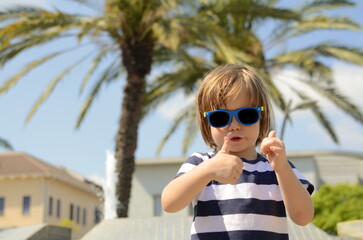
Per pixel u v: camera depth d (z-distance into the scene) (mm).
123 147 12773
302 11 16297
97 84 14828
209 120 1934
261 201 1927
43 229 6504
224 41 12047
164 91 16125
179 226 5199
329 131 16359
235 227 1885
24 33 11641
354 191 11766
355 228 6082
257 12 12781
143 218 5406
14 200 27344
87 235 5117
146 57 12961
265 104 2010
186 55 13445
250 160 2037
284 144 1831
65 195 30531
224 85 1943
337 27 14625
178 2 11820
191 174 1785
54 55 13008
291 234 4840
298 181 1860
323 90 15086
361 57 14258
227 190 1940
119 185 12578
